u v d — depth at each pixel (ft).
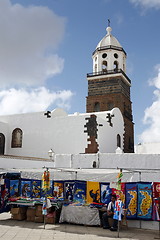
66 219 42.37
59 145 90.74
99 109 120.16
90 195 43.68
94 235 35.45
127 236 35.53
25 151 95.66
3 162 69.82
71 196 44.98
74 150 88.07
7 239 32.30
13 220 44.86
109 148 95.66
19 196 47.80
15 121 99.71
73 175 47.37
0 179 44.91
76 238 33.53
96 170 48.19
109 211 39.52
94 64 127.85
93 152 85.35
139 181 42.19
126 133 115.24
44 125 94.58
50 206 41.06
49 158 88.58
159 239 34.47
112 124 100.53
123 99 117.80
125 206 41.04
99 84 120.98
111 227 38.68
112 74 119.03
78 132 88.74
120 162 55.11
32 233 35.78
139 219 40.50
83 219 41.34
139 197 40.96
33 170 52.31
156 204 39.58
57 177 48.29
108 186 42.83
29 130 96.68
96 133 86.43
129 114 122.83
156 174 44.37
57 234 35.53
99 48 125.39
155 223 39.91
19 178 48.57
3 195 45.01
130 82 128.47
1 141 97.71
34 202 43.47
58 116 95.45
